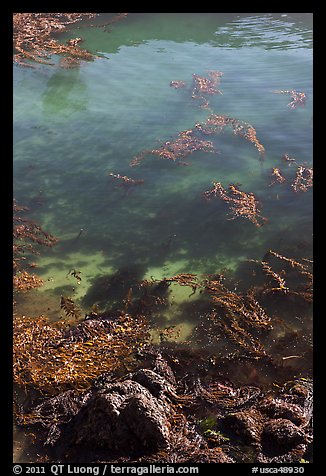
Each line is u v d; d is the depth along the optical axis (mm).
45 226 5465
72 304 4527
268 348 4285
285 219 5426
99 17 9852
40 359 4184
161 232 5359
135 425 3582
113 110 7176
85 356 4195
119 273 4945
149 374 3910
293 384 4012
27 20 9164
